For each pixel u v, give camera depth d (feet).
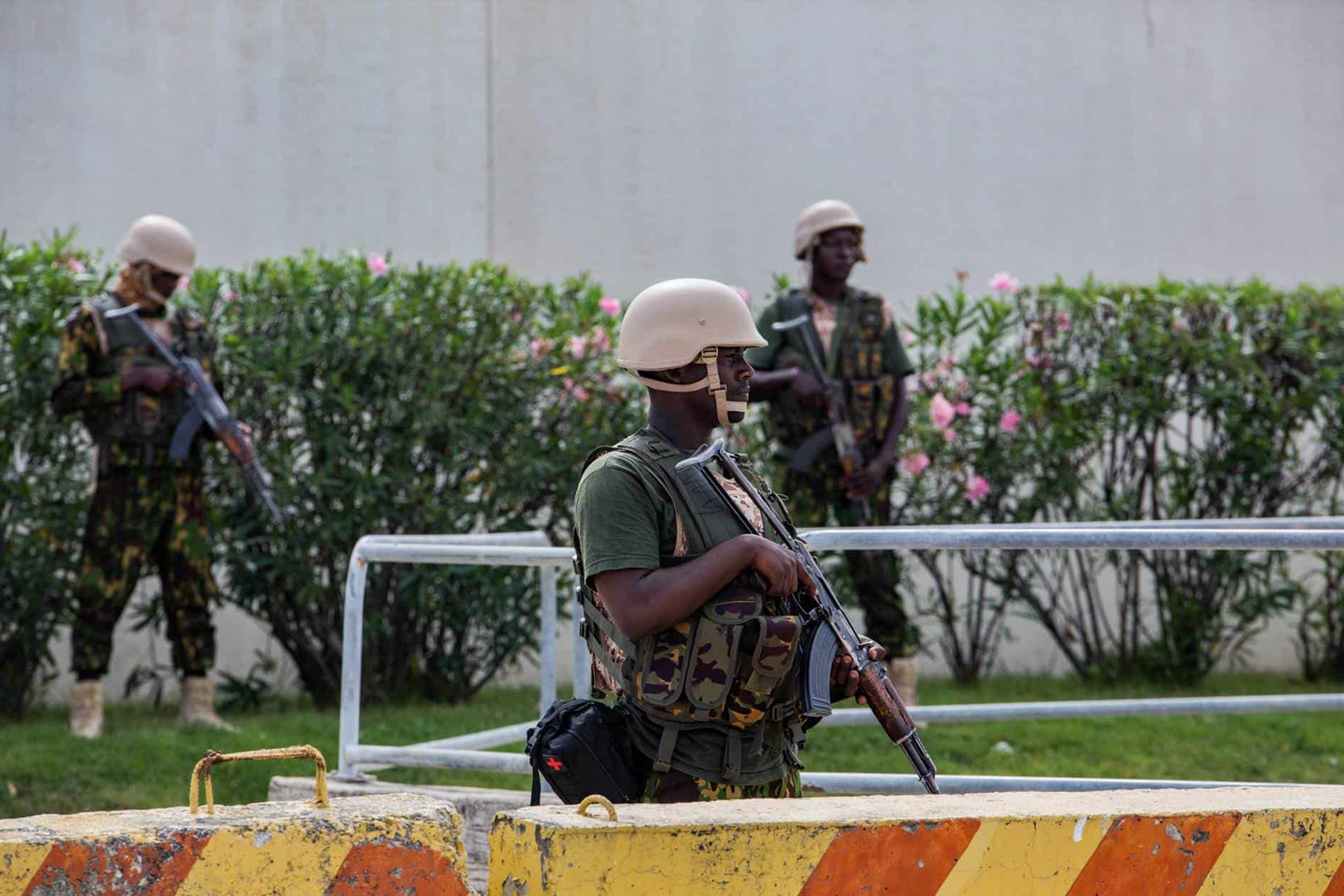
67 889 15.42
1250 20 73.92
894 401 53.62
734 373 22.85
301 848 16.29
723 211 70.59
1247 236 73.56
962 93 71.97
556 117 69.51
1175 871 18.19
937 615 62.85
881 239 71.15
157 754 45.27
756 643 21.12
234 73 66.39
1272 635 67.31
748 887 16.81
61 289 53.62
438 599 56.75
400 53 68.03
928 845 17.42
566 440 58.34
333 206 67.15
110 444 49.44
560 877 16.34
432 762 35.42
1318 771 47.70
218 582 59.41
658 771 21.47
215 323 55.98
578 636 35.91
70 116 64.44
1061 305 61.98
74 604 52.90
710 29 70.59
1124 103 73.15
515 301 58.13
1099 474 63.10
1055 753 49.08
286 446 55.16
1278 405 60.70
